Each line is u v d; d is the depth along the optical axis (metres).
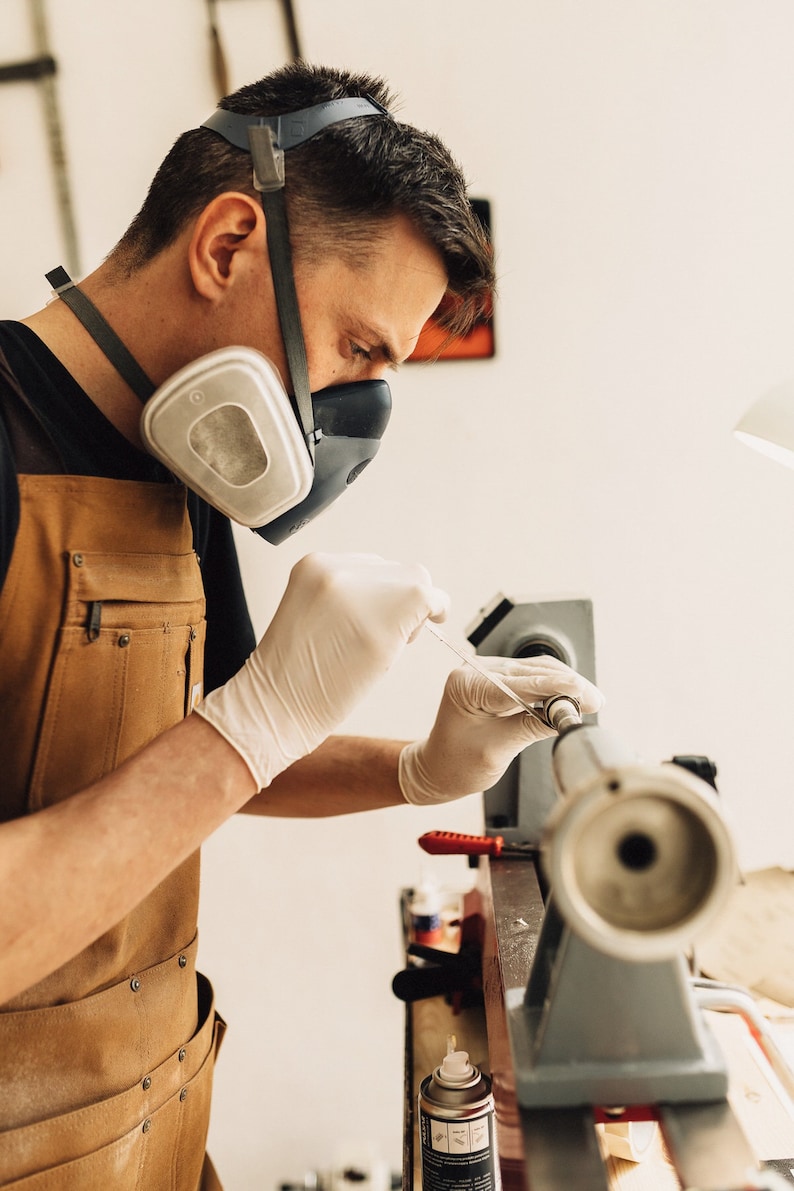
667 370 1.83
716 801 0.45
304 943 1.95
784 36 1.75
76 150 1.78
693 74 1.76
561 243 1.81
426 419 1.85
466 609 1.89
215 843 1.93
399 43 1.77
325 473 0.96
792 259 1.80
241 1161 1.98
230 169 0.86
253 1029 1.96
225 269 0.87
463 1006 1.21
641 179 1.79
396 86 1.78
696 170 1.79
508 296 1.82
